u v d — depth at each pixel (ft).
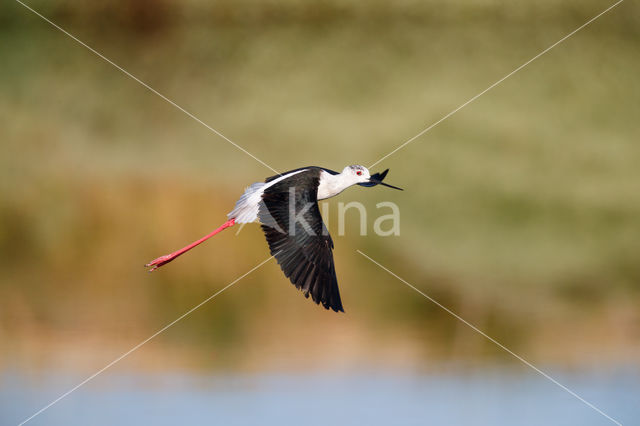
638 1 87.51
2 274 46.09
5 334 41.86
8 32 94.63
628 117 70.69
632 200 56.75
